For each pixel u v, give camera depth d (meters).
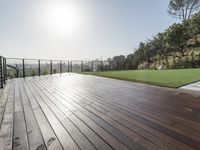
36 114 2.72
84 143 1.73
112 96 4.08
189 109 2.91
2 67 6.38
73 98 3.92
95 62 17.02
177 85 5.25
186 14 25.89
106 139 1.82
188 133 1.96
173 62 17.98
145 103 3.36
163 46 21.17
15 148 1.62
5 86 6.07
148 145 1.68
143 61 23.02
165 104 3.26
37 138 1.85
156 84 5.65
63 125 2.23
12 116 2.61
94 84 6.38
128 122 2.33
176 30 18.55
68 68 14.61
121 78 7.85
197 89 4.74
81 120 2.42
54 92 4.76
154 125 2.21
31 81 7.73
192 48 19.28
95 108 3.05
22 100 3.75
